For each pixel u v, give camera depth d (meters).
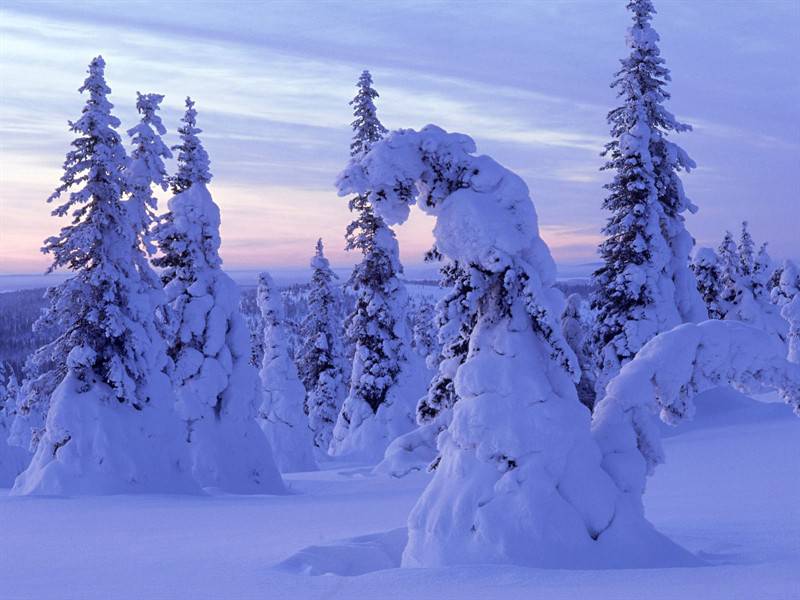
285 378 40.59
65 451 24.92
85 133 27.70
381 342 41.56
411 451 26.12
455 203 11.23
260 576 8.89
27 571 9.98
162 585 8.51
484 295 11.34
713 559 10.45
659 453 11.45
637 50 37.50
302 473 36.38
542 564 9.59
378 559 10.94
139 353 26.81
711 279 53.28
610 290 35.78
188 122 33.69
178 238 32.62
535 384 10.58
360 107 40.88
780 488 18.52
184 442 27.56
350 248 41.47
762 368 11.91
